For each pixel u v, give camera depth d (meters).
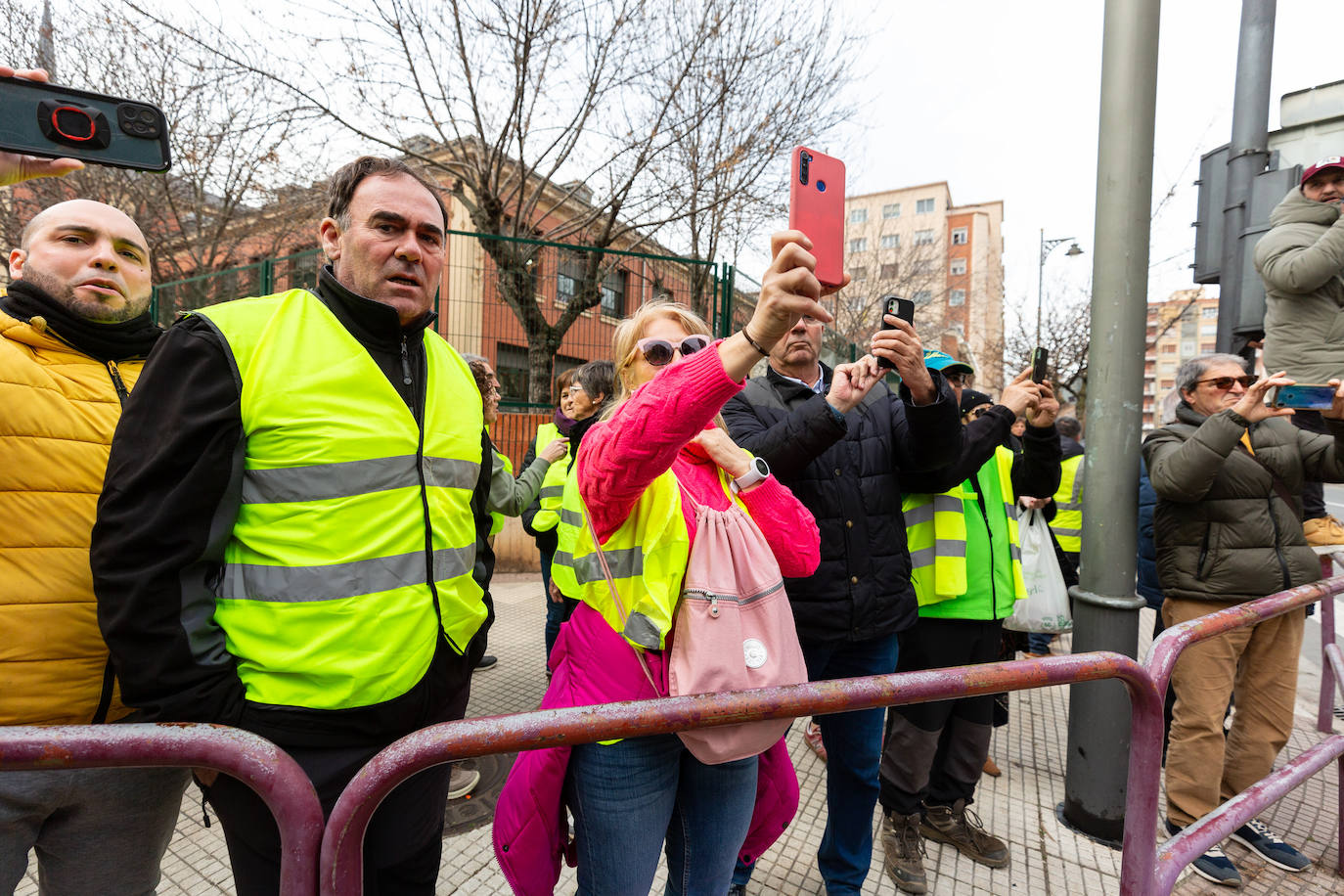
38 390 1.36
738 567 1.34
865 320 16.78
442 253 1.40
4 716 1.29
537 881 1.41
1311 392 2.28
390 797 1.29
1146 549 3.26
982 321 32.84
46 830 1.37
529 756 1.42
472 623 1.42
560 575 1.48
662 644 1.28
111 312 1.47
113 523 1.08
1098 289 2.58
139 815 1.41
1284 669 2.64
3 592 1.29
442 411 1.41
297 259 6.15
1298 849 2.63
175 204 9.41
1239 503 2.52
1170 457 2.51
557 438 3.41
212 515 1.13
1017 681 1.22
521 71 7.38
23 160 1.29
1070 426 5.45
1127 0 2.48
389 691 1.21
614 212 8.28
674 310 1.61
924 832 2.58
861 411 2.24
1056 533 4.51
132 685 1.08
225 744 0.82
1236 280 3.50
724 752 1.23
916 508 2.48
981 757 2.52
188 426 1.09
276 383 1.18
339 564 1.18
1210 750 2.53
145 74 8.07
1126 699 2.58
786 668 1.33
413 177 1.37
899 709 2.35
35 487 1.32
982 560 2.48
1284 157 3.46
